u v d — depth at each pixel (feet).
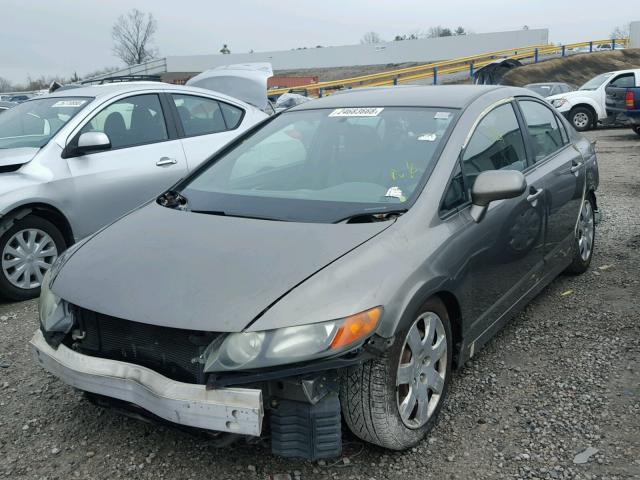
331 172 11.71
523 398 11.30
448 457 9.64
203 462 9.67
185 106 21.61
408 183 10.75
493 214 11.52
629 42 162.30
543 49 141.59
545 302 15.87
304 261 8.90
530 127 14.52
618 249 19.86
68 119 18.75
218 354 8.07
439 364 10.34
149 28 213.66
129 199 19.24
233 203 11.16
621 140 51.96
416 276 9.20
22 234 17.19
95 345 9.23
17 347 14.23
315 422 8.41
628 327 14.11
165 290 8.75
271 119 14.20
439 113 12.23
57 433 10.57
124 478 9.36
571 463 9.41
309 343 8.02
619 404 10.97
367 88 14.82
